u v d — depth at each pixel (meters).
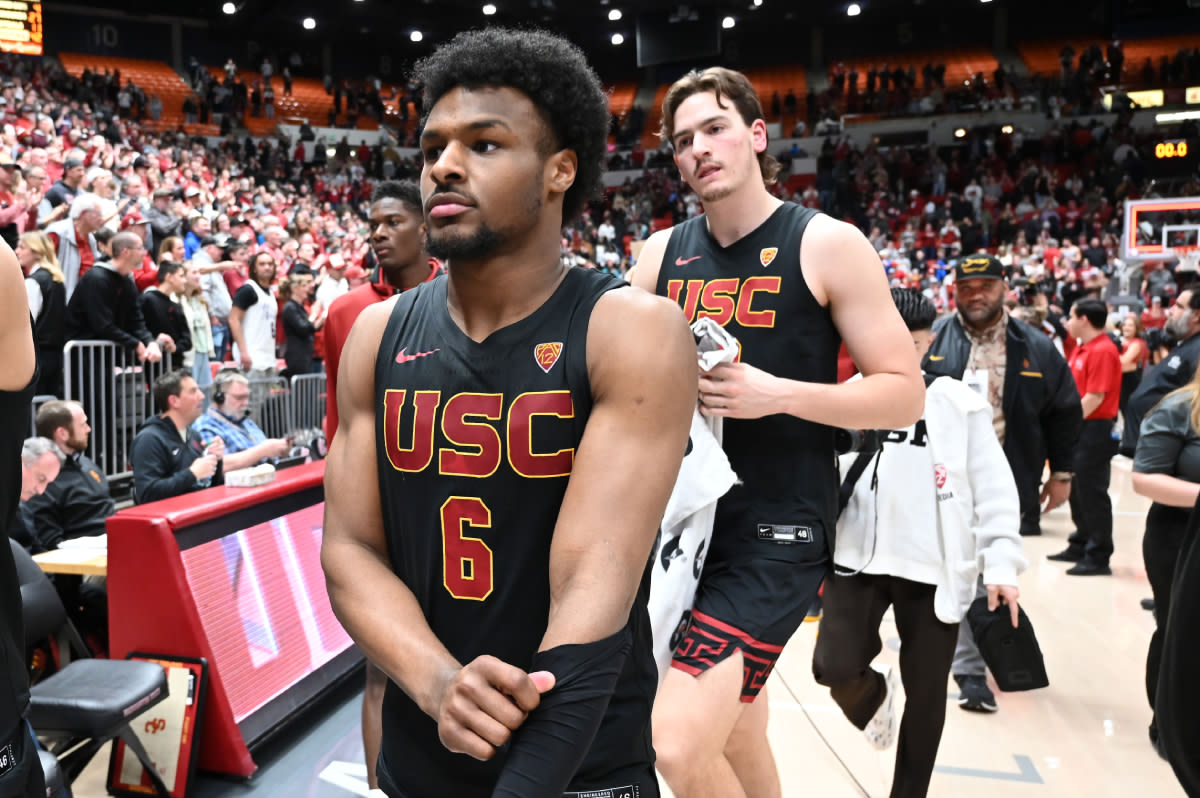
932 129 23.22
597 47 28.86
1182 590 1.53
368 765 2.32
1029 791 2.71
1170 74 22.61
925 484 2.27
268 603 3.13
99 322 5.00
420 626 0.89
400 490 0.96
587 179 0.96
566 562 0.85
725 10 20.69
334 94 24.91
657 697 1.55
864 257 1.72
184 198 11.30
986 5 26.73
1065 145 21.61
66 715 2.39
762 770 1.97
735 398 1.60
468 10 24.41
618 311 0.90
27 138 9.70
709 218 1.86
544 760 0.77
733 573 1.72
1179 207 11.36
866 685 2.45
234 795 2.69
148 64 24.06
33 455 3.25
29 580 2.78
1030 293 12.34
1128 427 3.78
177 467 3.86
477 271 0.91
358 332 1.03
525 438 0.90
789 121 25.89
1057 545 5.88
